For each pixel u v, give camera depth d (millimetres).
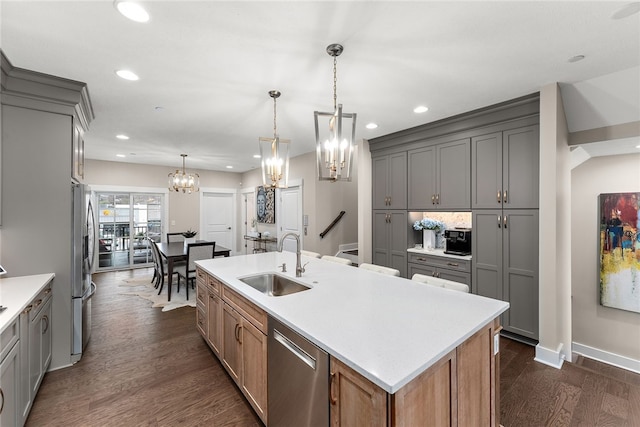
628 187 3521
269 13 1609
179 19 1661
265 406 1713
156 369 2465
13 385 1620
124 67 2225
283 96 2764
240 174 8156
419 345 1208
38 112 2379
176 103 2941
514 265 2932
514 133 2918
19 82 2268
